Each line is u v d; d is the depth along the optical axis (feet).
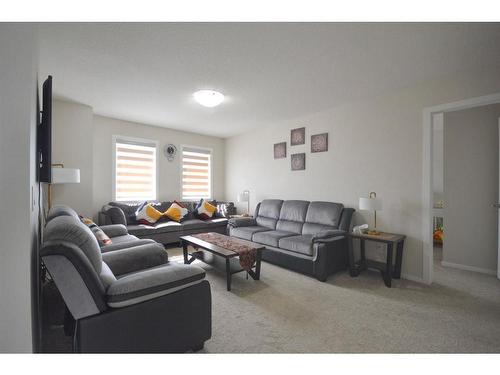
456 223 11.16
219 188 19.84
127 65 8.06
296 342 5.66
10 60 3.45
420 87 9.46
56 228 4.20
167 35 6.44
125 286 4.29
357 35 6.45
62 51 7.18
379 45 6.91
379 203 9.55
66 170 9.39
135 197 15.55
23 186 3.49
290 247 10.50
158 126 16.38
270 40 6.67
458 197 11.11
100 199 14.15
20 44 3.51
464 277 9.90
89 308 4.01
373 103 10.89
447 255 11.39
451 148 11.30
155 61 7.81
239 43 6.82
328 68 8.29
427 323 6.48
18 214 3.46
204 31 6.28
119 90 10.20
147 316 4.45
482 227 10.53
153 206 15.08
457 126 11.16
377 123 10.76
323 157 12.91
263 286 8.94
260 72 8.59
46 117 5.32
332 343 5.63
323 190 12.91
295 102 11.64
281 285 9.02
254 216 15.58
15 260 3.45
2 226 3.39
